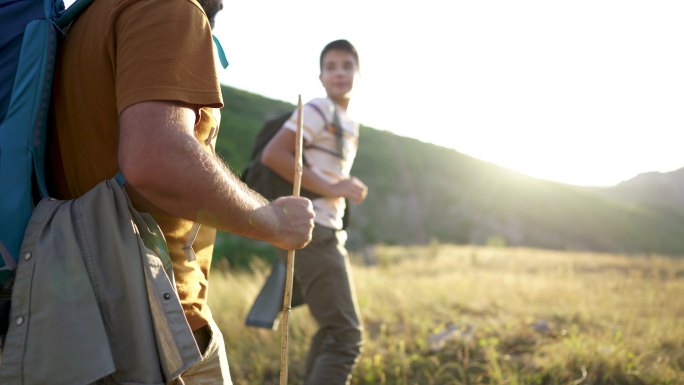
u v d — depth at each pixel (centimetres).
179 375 138
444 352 450
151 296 136
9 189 137
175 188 128
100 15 147
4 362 129
